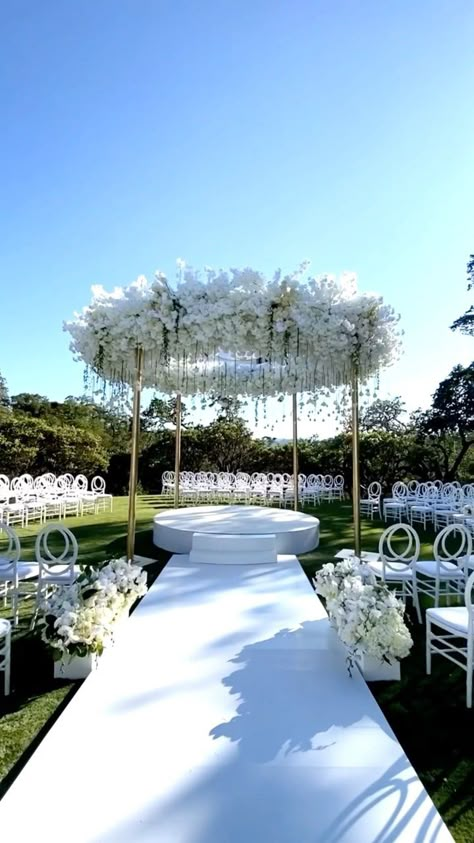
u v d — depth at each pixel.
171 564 5.18
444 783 1.96
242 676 2.67
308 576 5.04
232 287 4.65
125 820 1.63
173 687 2.54
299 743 2.07
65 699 2.65
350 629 2.80
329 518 9.64
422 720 2.44
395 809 1.70
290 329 4.67
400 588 4.90
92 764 1.91
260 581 4.50
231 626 3.39
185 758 1.96
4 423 13.98
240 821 1.63
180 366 7.21
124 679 2.62
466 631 2.65
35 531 7.97
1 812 1.66
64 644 2.84
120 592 3.24
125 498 14.11
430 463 14.52
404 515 9.88
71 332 4.98
